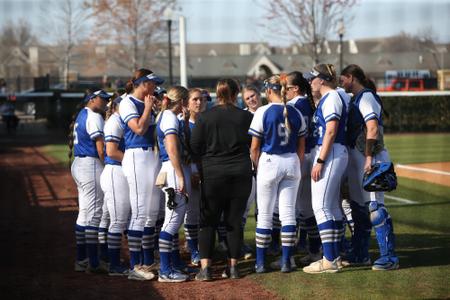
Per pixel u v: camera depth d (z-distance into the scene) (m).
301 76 9.19
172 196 8.47
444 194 15.73
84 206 9.27
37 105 40.41
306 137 9.20
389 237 8.88
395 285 8.14
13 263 9.78
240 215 8.70
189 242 9.72
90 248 9.20
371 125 8.68
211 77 38.56
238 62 42.84
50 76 44.34
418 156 24.50
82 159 9.23
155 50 31.88
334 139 8.66
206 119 8.45
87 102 9.58
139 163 8.65
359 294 7.80
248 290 8.14
